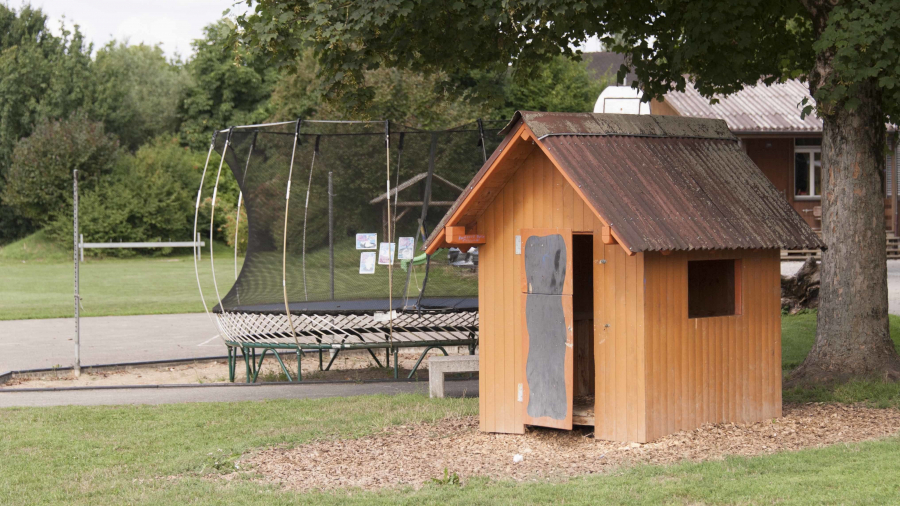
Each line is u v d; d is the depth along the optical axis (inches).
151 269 1584.6
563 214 306.7
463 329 499.5
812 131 1109.1
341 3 446.0
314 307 498.9
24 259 1873.8
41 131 2025.1
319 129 869.2
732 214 307.7
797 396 374.6
